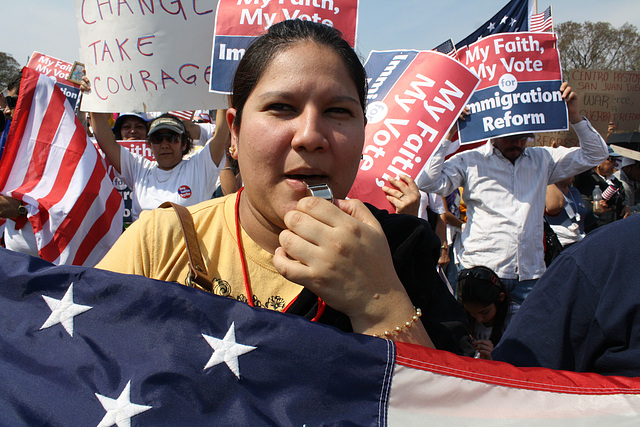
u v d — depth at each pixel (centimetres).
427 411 98
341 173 108
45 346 106
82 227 267
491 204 400
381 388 97
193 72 289
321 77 102
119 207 289
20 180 268
